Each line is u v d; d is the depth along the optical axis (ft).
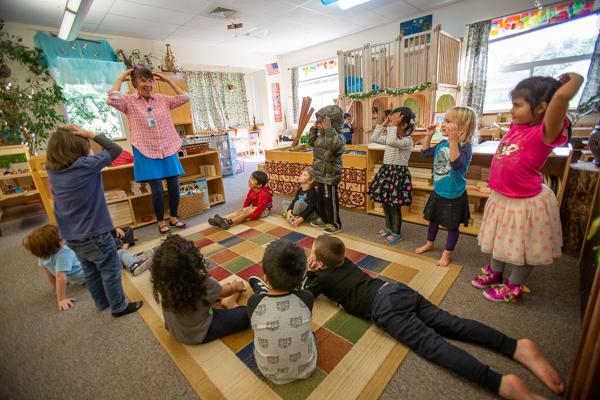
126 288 6.06
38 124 12.92
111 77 14.70
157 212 9.05
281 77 25.96
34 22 12.92
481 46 15.34
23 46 12.80
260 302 3.60
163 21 14.49
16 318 5.39
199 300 4.07
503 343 3.76
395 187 7.33
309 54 23.41
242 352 4.21
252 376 3.79
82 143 4.41
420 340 3.79
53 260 5.62
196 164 12.60
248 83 26.35
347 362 3.91
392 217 7.68
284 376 3.57
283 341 3.40
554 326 4.45
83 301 5.81
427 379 3.65
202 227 9.40
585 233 6.03
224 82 24.72
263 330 3.43
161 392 3.70
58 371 4.12
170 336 4.63
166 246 3.93
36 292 6.31
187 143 12.74
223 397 3.51
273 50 23.21
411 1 14.70
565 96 3.44
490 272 5.50
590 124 13.12
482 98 15.83
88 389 3.81
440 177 6.03
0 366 4.26
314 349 3.78
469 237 7.75
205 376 3.83
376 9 15.38
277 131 26.50
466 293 5.35
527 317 4.67
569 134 3.94
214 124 24.50
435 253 6.92
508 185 4.46
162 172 8.84
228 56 21.70
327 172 8.01
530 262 4.42
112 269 4.98
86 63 14.05
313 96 24.90
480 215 7.84
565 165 6.65
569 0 13.12
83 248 4.63
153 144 8.56
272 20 15.97
